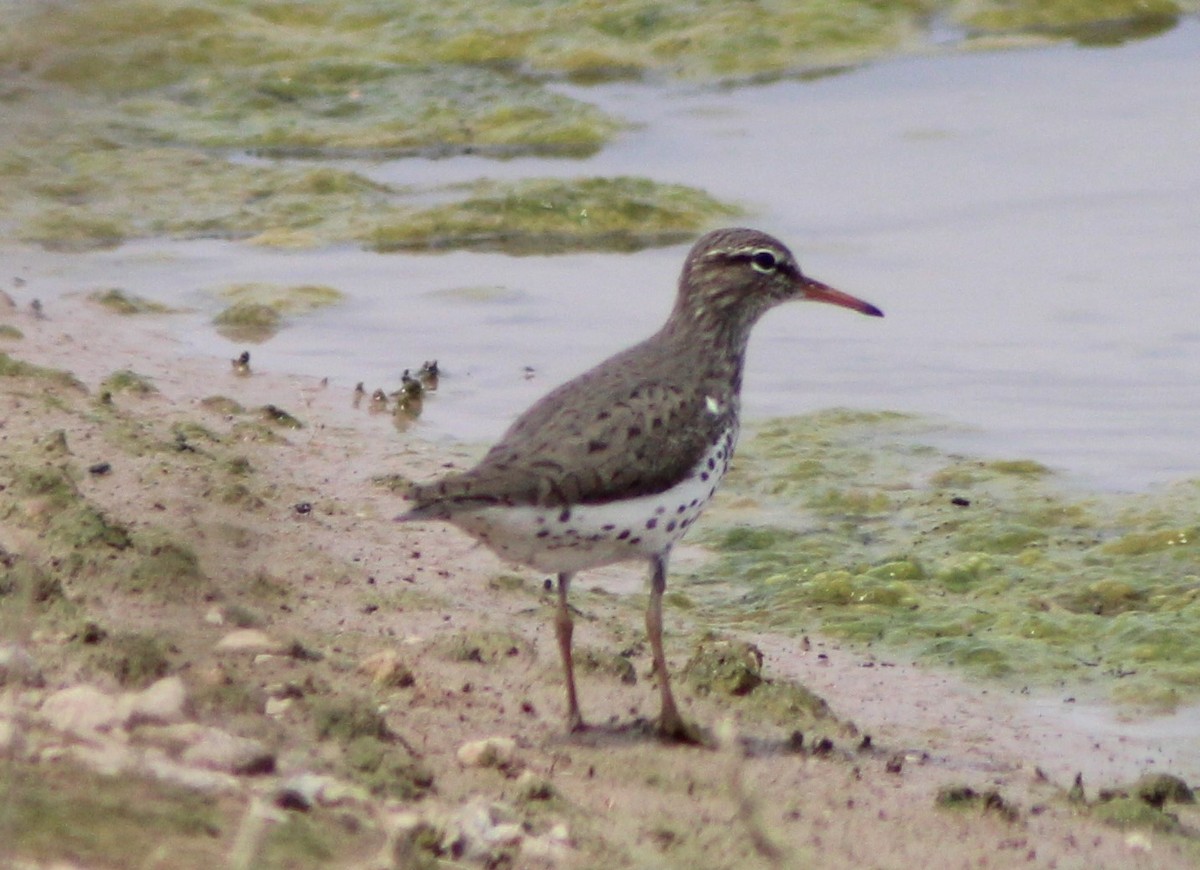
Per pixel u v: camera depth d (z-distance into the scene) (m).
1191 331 17.89
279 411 15.94
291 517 13.39
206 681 9.13
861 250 20.05
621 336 18.25
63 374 15.84
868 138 23.52
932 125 23.81
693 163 22.92
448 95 25.66
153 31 26.92
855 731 10.61
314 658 10.30
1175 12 27.88
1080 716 11.16
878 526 14.45
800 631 12.55
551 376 17.28
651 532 10.10
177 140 24.19
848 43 26.83
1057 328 18.16
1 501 11.88
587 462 9.75
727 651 11.09
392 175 23.05
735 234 11.55
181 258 20.50
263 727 8.73
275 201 22.19
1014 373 17.33
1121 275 19.19
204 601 10.91
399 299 19.36
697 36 27.03
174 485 13.27
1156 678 11.63
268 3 28.59
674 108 25.05
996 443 15.87
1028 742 10.73
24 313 18.30
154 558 11.05
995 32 27.42
